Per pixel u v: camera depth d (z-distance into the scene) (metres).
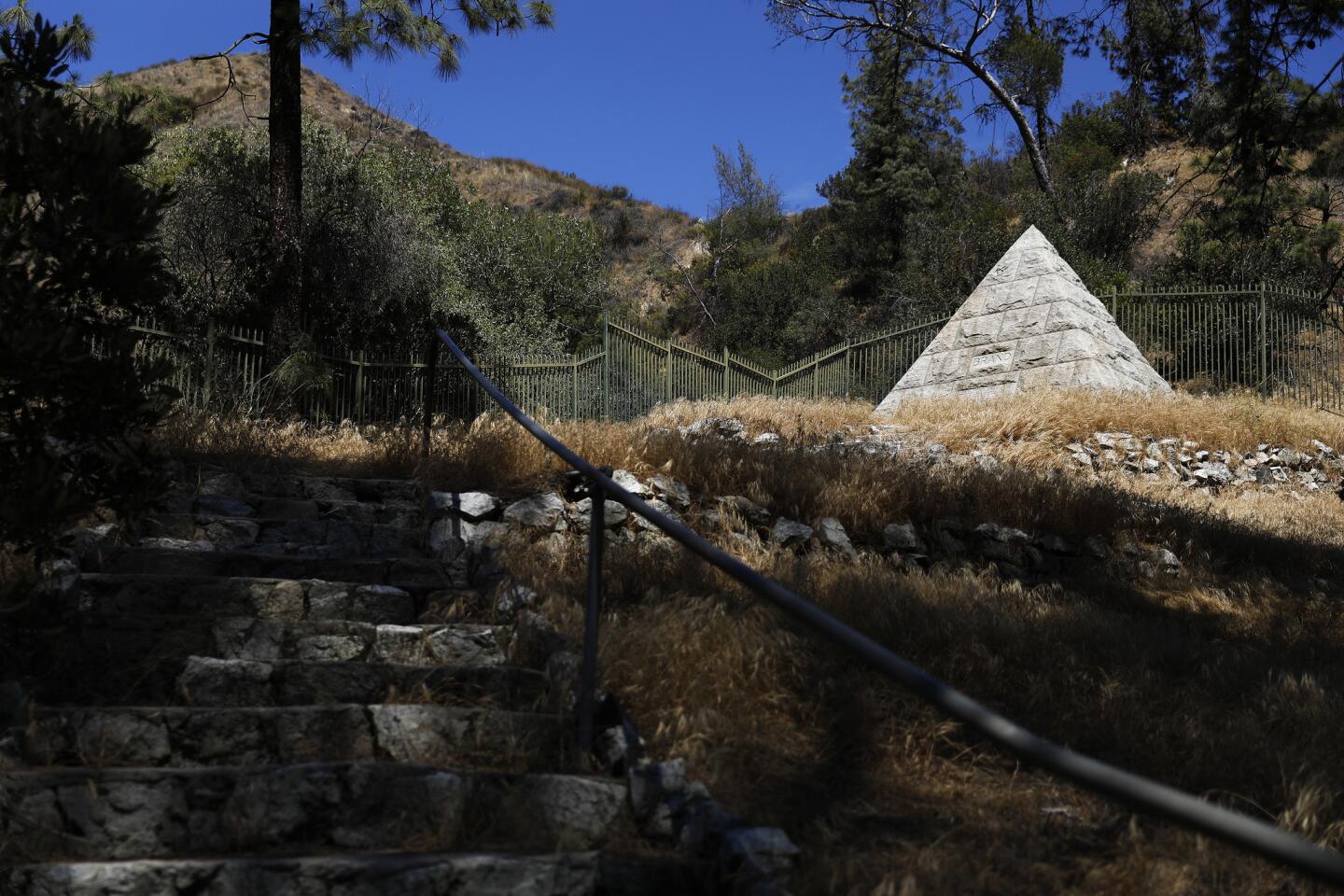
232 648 4.21
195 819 3.11
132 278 4.04
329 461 7.91
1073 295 16.03
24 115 3.87
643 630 4.36
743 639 4.42
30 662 3.81
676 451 7.51
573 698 3.92
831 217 46.84
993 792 3.71
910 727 4.13
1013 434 12.86
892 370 18.86
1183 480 12.45
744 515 7.19
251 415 11.45
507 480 6.80
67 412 3.95
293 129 15.07
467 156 74.19
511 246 31.48
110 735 3.38
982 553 7.60
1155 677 4.85
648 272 51.69
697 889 2.91
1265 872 3.14
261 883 2.79
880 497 7.56
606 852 3.06
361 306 19.03
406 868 2.84
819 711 4.16
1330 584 8.08
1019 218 30.27
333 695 3.92
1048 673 4.73
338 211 19.39
